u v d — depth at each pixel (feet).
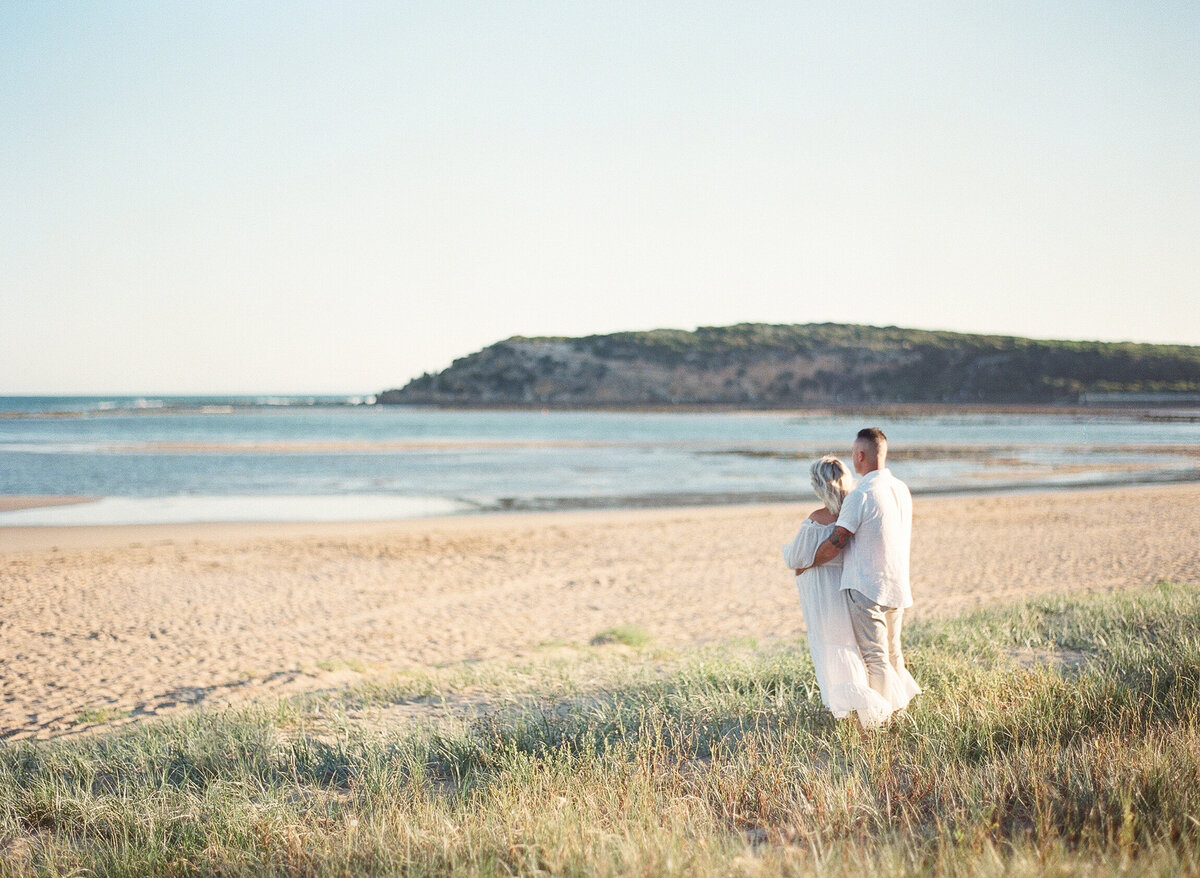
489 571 50.21
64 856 11.26
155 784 14.38
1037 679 15.42
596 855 9.59
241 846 11.24
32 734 21.84
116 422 341.62
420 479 112.27
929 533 63.16
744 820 11.01
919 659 18.80
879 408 493.36
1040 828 8.91
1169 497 85.30
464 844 10.27
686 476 116.67
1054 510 75.66
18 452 161.79
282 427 301.43
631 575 48.75
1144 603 27.32
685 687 18.80
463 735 15.58
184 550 57.31
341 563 52.70
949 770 11.35
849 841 9.50
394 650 32.53
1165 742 11.54
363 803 12.89
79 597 42.98
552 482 108.47
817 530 13.99
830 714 15.08
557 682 21.15
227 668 29.73
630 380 604.49
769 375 593.83
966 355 567.59
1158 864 7.96
